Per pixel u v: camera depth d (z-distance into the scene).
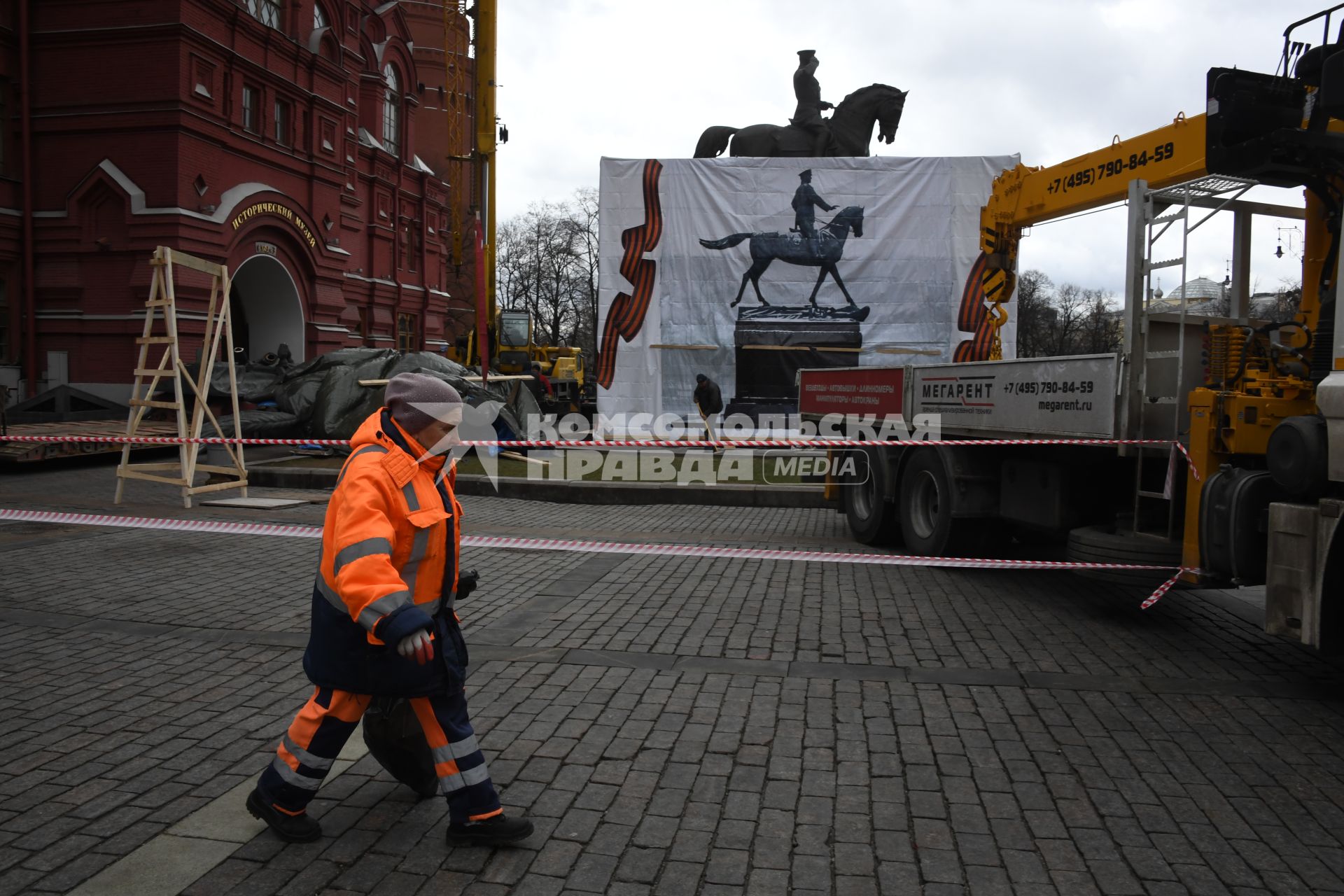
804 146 21.14
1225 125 6.37
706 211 20.03
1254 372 6.22
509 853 3.41
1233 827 3.71
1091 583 8.38
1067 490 7.58
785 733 4.64
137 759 4.19
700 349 20.14
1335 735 4.73
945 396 9.12
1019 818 3.77
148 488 13.51
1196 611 7.42
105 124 21.41
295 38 26.02
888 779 4.12
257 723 4.64
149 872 3.23
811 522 12.32
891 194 19.98
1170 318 6.86
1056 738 4.63
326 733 3.36
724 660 5.82
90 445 15.34
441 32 47.12
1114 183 8.93
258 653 5.80
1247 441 5.88
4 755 4.22
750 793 3.95
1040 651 6.19
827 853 3.46
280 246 25.45
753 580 8.23
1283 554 5.25
